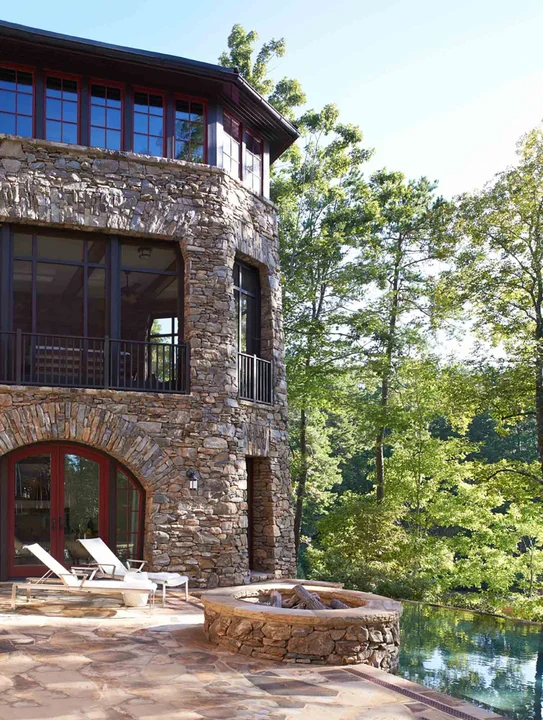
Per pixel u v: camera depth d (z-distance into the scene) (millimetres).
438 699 5914
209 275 13688
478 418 35656
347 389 25938
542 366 18547
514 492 20312
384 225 24688
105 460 13078
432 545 23891
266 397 15281
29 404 12250
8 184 12461
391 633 7703
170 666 6801
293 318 23734
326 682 6418
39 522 12594
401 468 24422
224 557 13008
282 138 16547
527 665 8922
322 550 25234
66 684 6051
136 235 13445
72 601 10461
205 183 13914
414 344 23984
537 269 19000
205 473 13148
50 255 13172
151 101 13883
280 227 23531
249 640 7430
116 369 13336
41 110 12977
